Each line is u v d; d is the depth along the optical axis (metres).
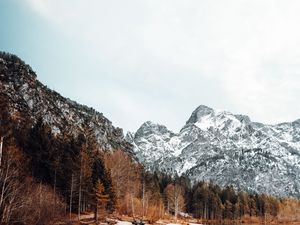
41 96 172.25
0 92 147.25
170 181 180.38
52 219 57.53
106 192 79.69
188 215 160.50
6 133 49.25
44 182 72.50
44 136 78.88
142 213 95.75
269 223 157.25
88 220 67.50
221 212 159.88
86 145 89.25
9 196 45.19
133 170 104.69
